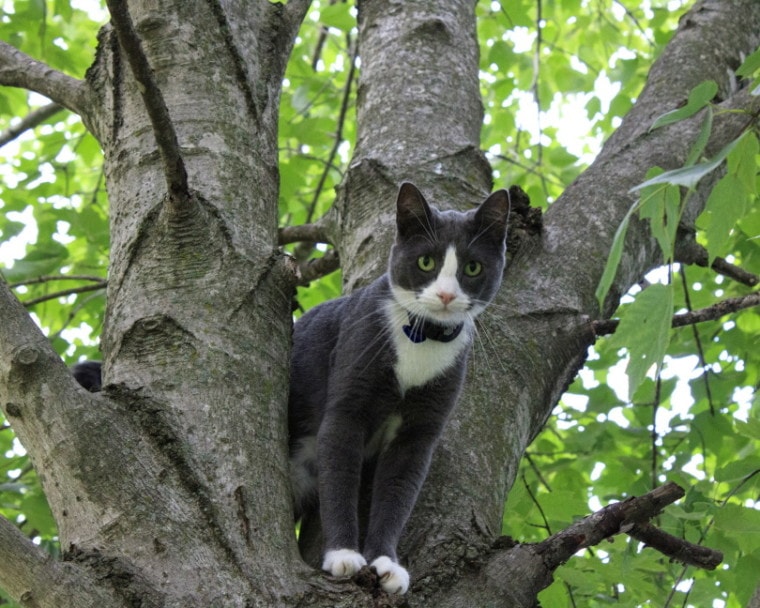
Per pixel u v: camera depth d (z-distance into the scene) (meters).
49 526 4.56
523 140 8.13
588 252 3.75
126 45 2.27
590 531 2.59
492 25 7.67
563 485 5.04
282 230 4.57
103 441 2.28
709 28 4.92
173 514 2.23
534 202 6.62
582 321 3.47
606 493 5.22
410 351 3.15
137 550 2.16
